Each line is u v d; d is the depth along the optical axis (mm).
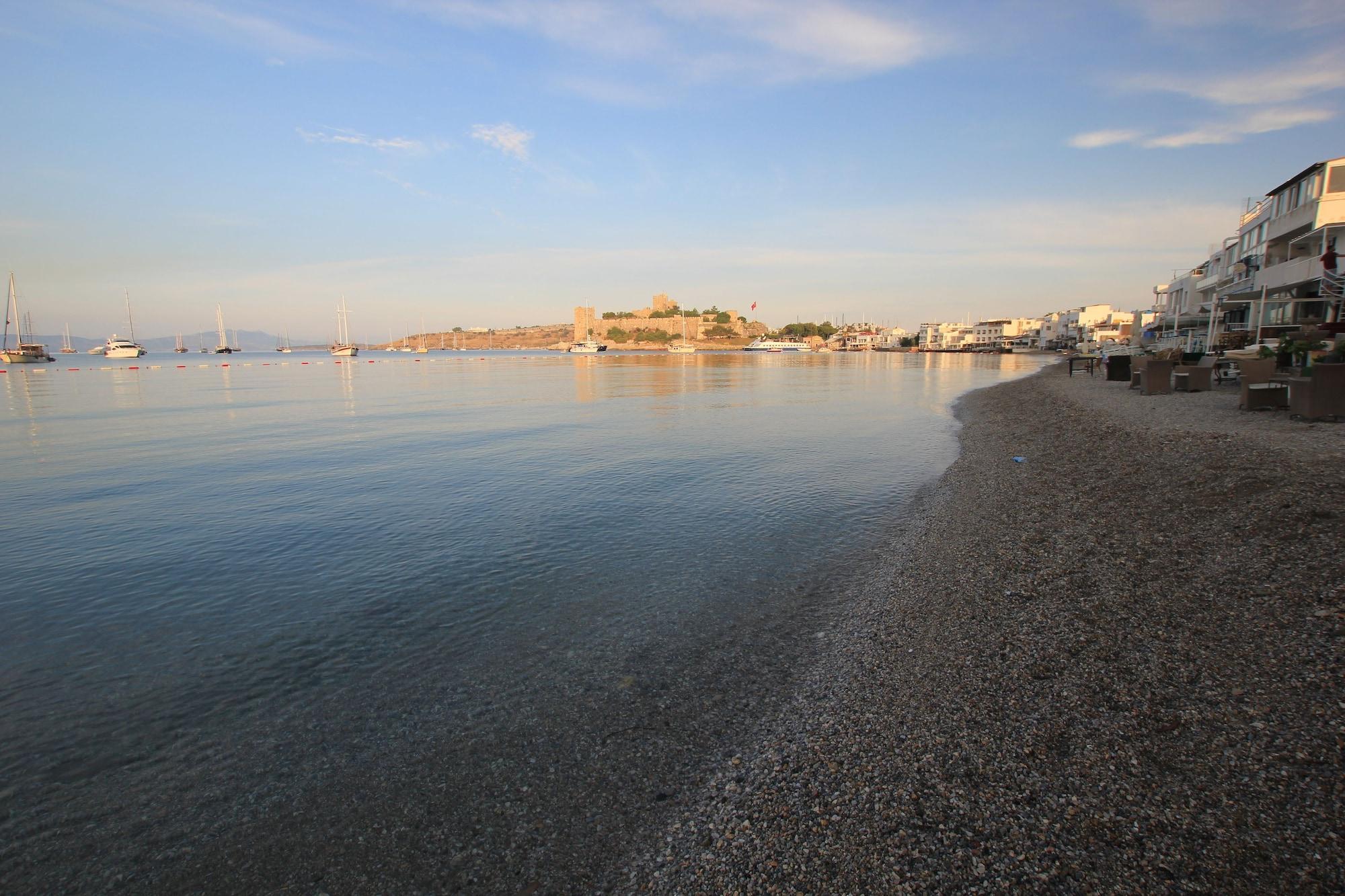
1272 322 35969
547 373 78938
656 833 4188
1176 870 3250
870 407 34000
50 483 15438
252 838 4281
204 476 16125
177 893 3850
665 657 6648
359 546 10492
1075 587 7180
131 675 6465
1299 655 4836
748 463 17328
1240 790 3680
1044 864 3445
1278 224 36000
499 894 3785
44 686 6254
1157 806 3701
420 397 42438
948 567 8711
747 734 5227
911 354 174000
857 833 3918
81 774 4945
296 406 35625
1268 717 4246
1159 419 16828
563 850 4094
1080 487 11844
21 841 4266
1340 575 5828
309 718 5676
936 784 4246
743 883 3666
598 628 7379
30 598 8422
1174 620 5887
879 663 6168
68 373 78062
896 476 15398
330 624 7594
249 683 6289
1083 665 5434
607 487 14555
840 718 5262
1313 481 8555
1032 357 117000
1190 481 10188
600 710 5680
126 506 13133
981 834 3740
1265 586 6070
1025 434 20406
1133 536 8508
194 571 9375
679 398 40500
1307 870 3094
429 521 11898
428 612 7918
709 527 11352
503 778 4812
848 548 10055
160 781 4863
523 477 15781
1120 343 97188
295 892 3844
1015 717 4879
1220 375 26359
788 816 4168
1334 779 3600
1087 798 3881
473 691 6074
